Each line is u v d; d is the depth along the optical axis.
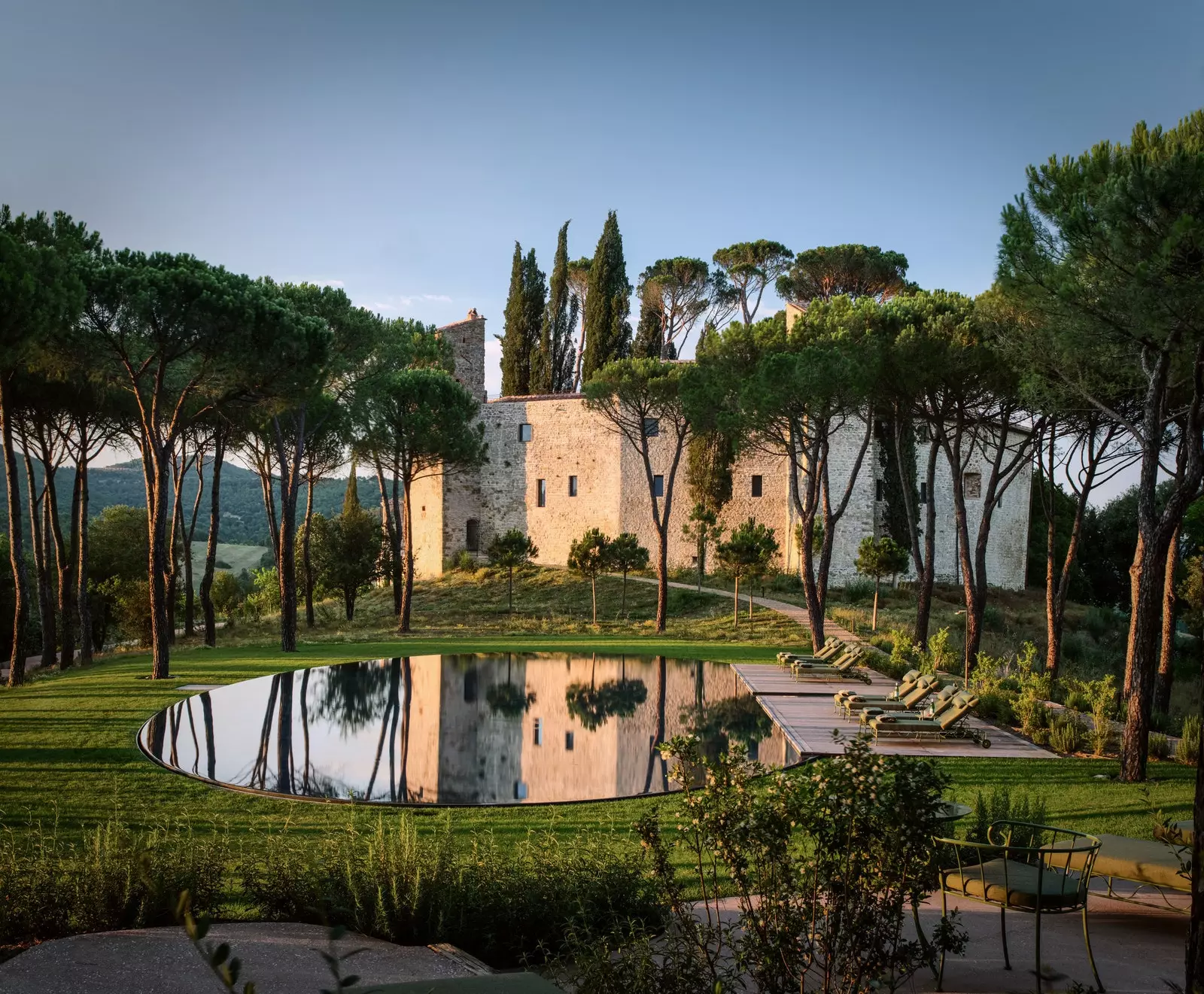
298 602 46.00
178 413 18.00
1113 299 10.22
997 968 4.46
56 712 13.88
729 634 28.00
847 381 19.80
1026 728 12.77
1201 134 10.48
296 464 23.95
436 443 32.28
